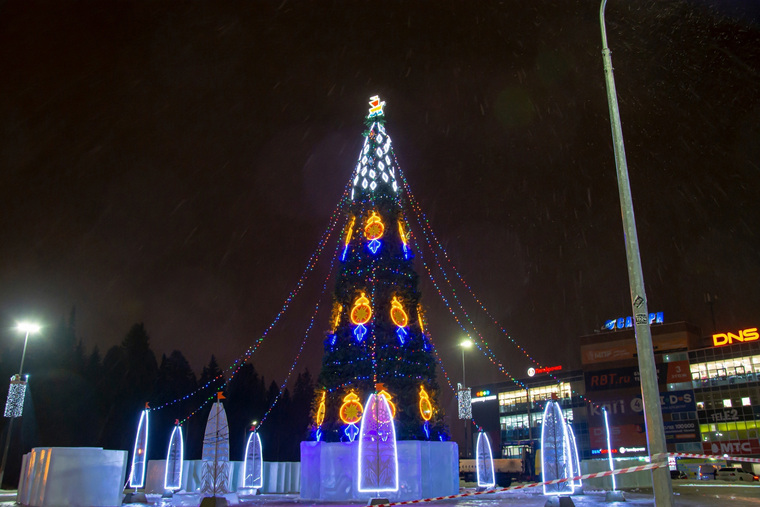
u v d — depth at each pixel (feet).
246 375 224.53
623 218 36.88
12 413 86.99
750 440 281.54
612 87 40.27
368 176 80.59
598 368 341.41
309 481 69.05
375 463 60.34
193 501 65.26
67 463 51.31
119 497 53.11
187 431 195.21
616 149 38.45
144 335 192.34
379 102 85.56
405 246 77.25
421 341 73.36
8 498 71.41
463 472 135.95
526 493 78.59
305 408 240.73
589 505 63.62
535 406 363.15
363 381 69.72
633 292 35.12
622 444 321.73
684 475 184.44
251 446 83.35
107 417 171.42
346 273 75.97
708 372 302.45
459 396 116.57
